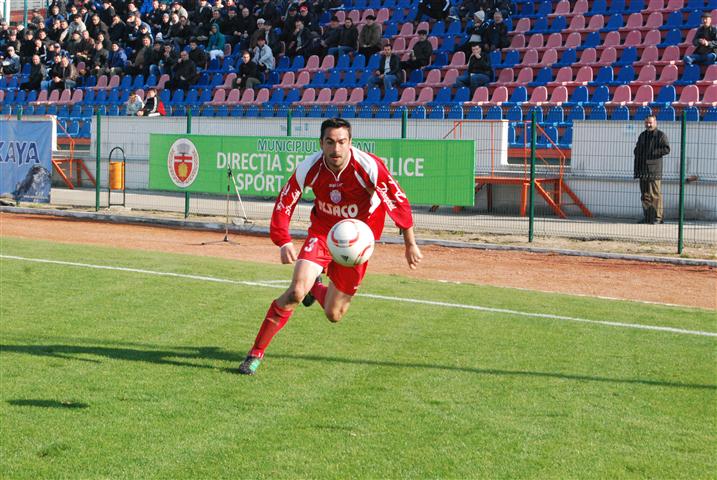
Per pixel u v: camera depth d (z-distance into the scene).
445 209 23.02
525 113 23.77
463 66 27.25
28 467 5.27
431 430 6.04
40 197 22.70
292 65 30.62
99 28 35.53
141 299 10.66
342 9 32.28
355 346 8.49
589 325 9.80
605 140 21.14
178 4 34.81
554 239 18.45
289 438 5.84
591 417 6.40
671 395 7.00
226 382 7.15
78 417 6.20
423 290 11.95
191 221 20.48
